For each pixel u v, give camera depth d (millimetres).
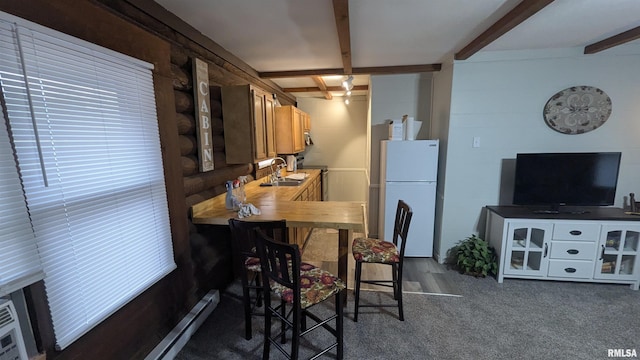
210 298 2328
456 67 2926
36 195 1057
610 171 2654
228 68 2859
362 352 1880
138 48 1553
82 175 1244
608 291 2584
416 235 3373
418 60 3182
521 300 2467
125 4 1556
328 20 2068
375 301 2475
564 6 1856
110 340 1426
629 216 2592
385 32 2312
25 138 1016
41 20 1060
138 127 1573
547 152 2939
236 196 2479
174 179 1909
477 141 3029
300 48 2717
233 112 2680
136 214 1577
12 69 970
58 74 1118
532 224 2670
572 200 2754
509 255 2748
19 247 1001
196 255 2264
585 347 1900
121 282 1475
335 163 5934
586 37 2467
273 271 1606
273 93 4387
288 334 2053
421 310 2338
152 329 1739
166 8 1864
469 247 2982
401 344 1950
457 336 2025
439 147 3350
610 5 1841
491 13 1961
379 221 3924
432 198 3295
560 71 2807
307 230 3977
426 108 3676
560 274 2711
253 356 1864
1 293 927
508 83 2896
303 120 4910
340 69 3463
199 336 2045
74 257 1213
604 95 2768
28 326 1061
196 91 2176
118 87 1420
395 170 3279
